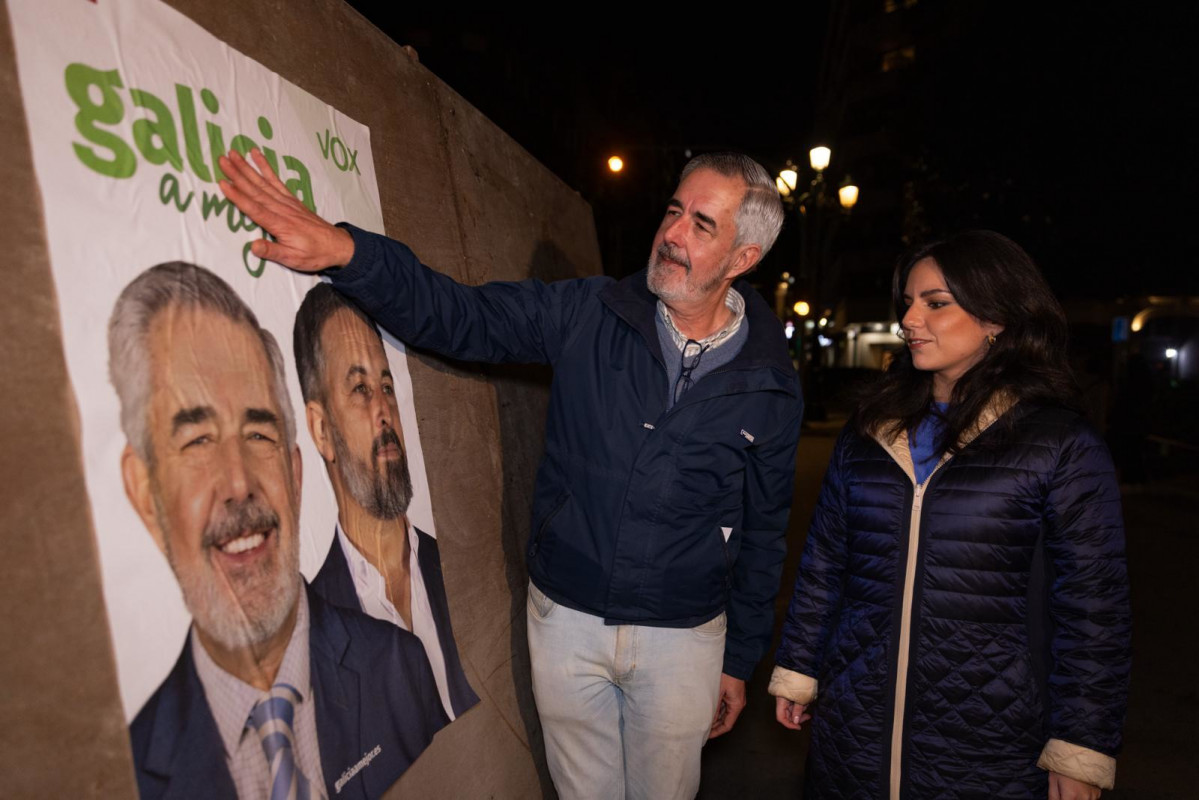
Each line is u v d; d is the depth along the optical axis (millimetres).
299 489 1190
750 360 1735
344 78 1628
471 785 1619
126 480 871
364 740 1241
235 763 960
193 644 929
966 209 11758
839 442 1815
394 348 1628
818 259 18062
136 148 964
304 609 1153
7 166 792
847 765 1643
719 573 1806
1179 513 7777
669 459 1699
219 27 1197
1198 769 2975
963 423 1563
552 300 1764
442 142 2180
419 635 1495
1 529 738
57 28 876
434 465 1768
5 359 763
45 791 745
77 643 789
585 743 1786
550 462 1797
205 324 1031
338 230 1315
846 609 1705
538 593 1791
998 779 1542
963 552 1550
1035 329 1571
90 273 865
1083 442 1513
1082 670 1475
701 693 1778
